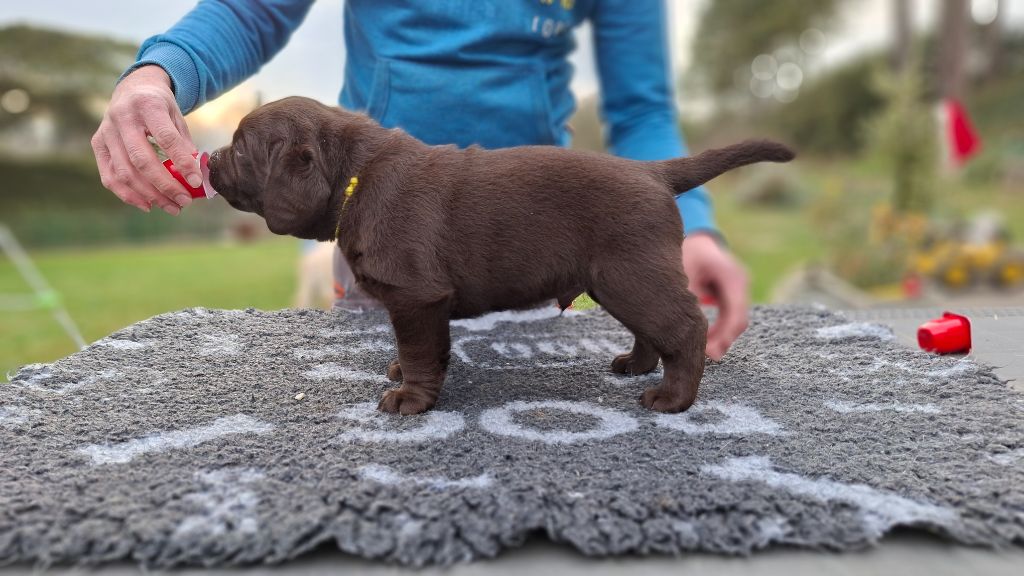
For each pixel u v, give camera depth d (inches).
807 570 14.8
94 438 20.6
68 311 98.5
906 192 116.4
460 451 19.7
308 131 23.2
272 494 17.1
